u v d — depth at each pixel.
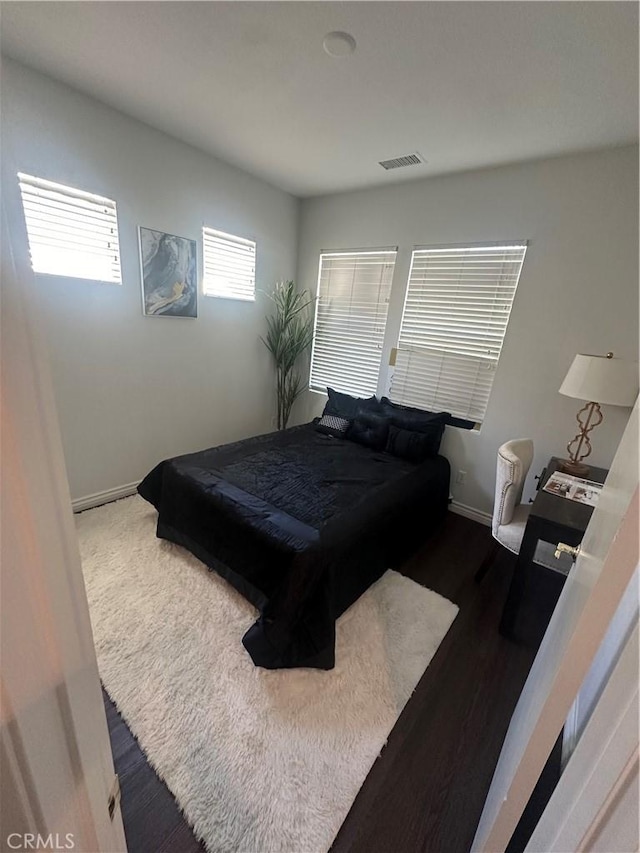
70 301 2.32
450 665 1.67
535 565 1.95
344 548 1.75
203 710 1.40
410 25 1.41
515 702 1.52
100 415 2.64
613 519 0.63
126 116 2.28
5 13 1.48
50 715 0.40
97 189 2.25
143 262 2.59
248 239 3.27
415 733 1.37
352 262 3.45
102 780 0.51
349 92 1.86
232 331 3.41
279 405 3.98
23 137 1.93
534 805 0.98
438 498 2.79
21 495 0.33
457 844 1.09
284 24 1.46
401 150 2.41
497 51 1.49
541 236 2.44
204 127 2.36
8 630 0.34
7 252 0.29
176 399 3.12
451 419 3.08
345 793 1.18
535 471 2.72
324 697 1.48
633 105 1.73
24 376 0.32
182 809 1.12
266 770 1.22
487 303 2.76
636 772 0.40
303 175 3.00
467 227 2.73
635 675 0.41
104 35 1.60
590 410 2.23
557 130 2.01
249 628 1.74
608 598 0.51
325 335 3.80
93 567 2.09
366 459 2.77
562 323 2.46
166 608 1.84
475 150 2.32
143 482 2.48
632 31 1.32
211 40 1.59
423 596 2.09
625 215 2.16
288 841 1.07
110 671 1.51
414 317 3.15
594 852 0.44
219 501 1.98
